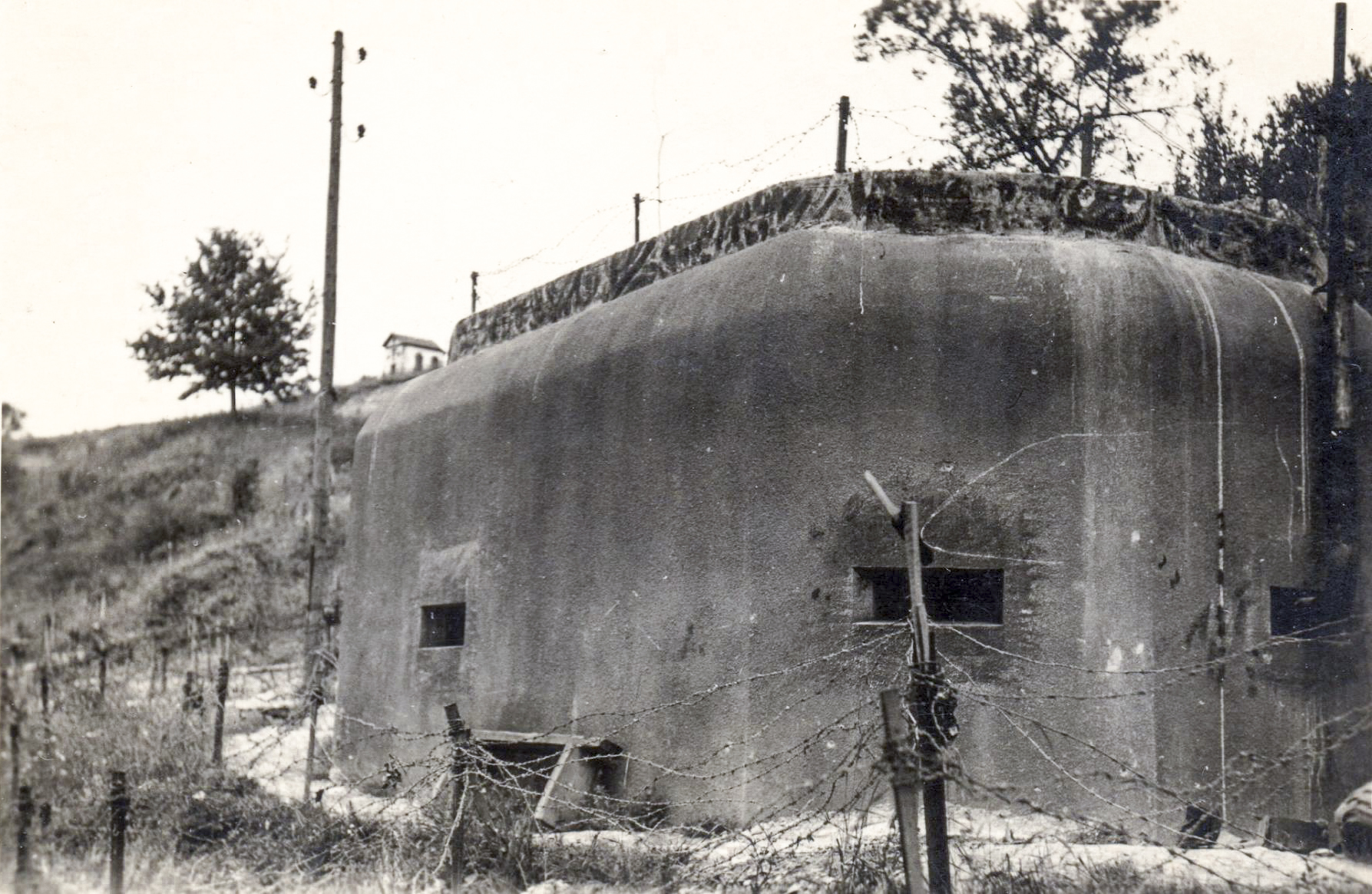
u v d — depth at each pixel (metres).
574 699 11.28
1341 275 10.90
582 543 11.52
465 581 13.00
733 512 10.05
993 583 9.88
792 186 10.83
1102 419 9.95
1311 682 10.28
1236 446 10.31
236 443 34.53
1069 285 10.12
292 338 36.97
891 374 9.93
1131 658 9.70
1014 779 9.44
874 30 17.33
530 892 8.19
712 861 8.45
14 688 14.26
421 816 9.34
